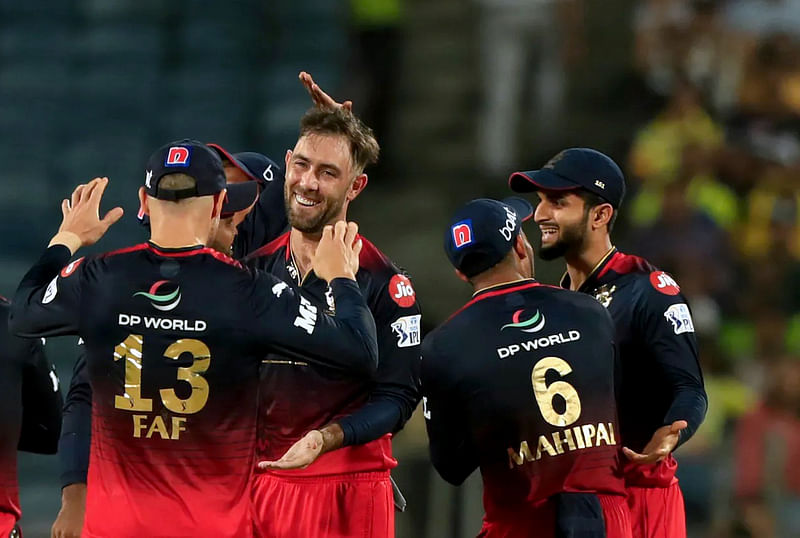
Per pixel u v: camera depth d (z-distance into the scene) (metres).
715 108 35.41
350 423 12.77
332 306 13.65
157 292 12.04
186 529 12.15
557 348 13.68
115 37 40.91
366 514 13.88
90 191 13.53
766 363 30.33
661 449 13.34
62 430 13.92
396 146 39.53
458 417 14.03
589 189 14.73
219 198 12.55
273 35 41.81
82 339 12.30
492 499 14.02
